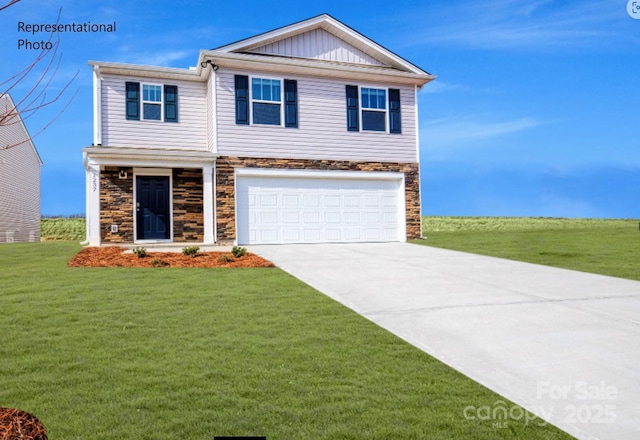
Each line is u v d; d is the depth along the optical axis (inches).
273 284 343.3
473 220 1539.1
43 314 255.0
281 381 170.1
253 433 133.4
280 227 661.3
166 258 471.2
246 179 649.6
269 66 652.7
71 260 453.1
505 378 177.6
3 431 113.5
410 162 731.4
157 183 670.5
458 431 136.5
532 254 528.4
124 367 182.1
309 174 675.4
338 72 685.9
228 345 209.2
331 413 145.9
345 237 691.4
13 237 1050.7
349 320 251.8
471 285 345.7
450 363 192.4
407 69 741.9
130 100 666.8
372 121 716.7
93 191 604.7
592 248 582.9
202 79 695.1
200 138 695.1
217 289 323.9
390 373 179.8
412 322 249.9
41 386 164.2
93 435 131.3
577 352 205.0
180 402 152.3
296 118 673.0
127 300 288.7
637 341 219.0
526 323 247.8
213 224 630.5
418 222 730.2
